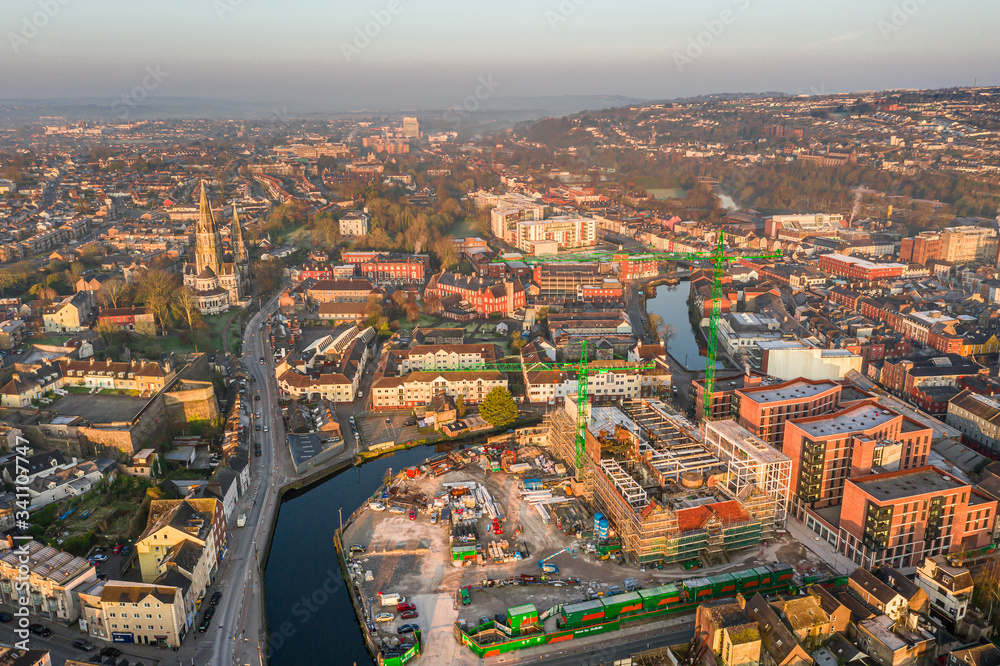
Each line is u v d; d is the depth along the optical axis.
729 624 170.12
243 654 178.25
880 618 177.75
